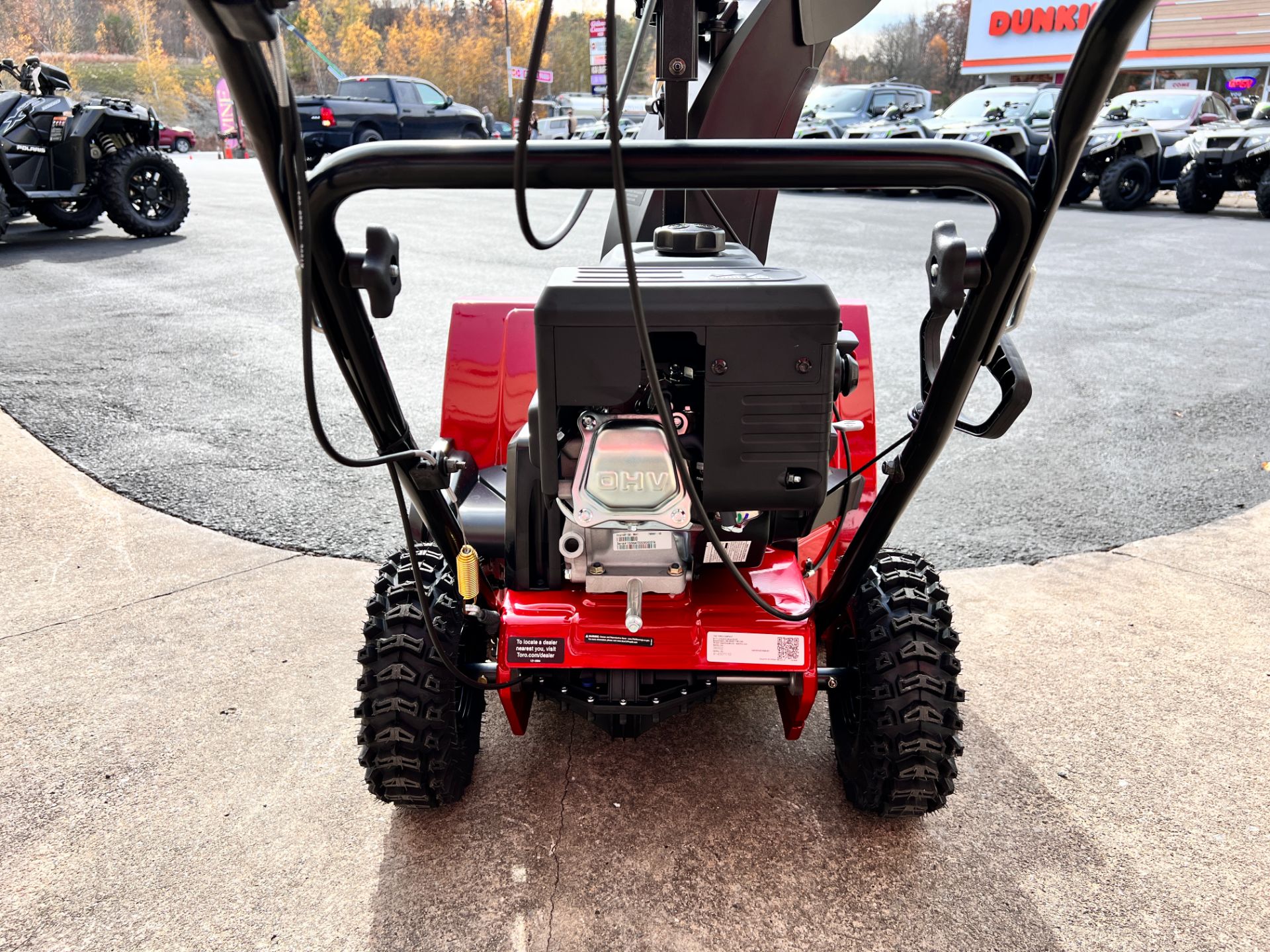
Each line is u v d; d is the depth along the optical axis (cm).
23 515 396
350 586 345
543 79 4506
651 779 247
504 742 262
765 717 274
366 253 156
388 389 178
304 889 211
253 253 989
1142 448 484
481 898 209
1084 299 823
